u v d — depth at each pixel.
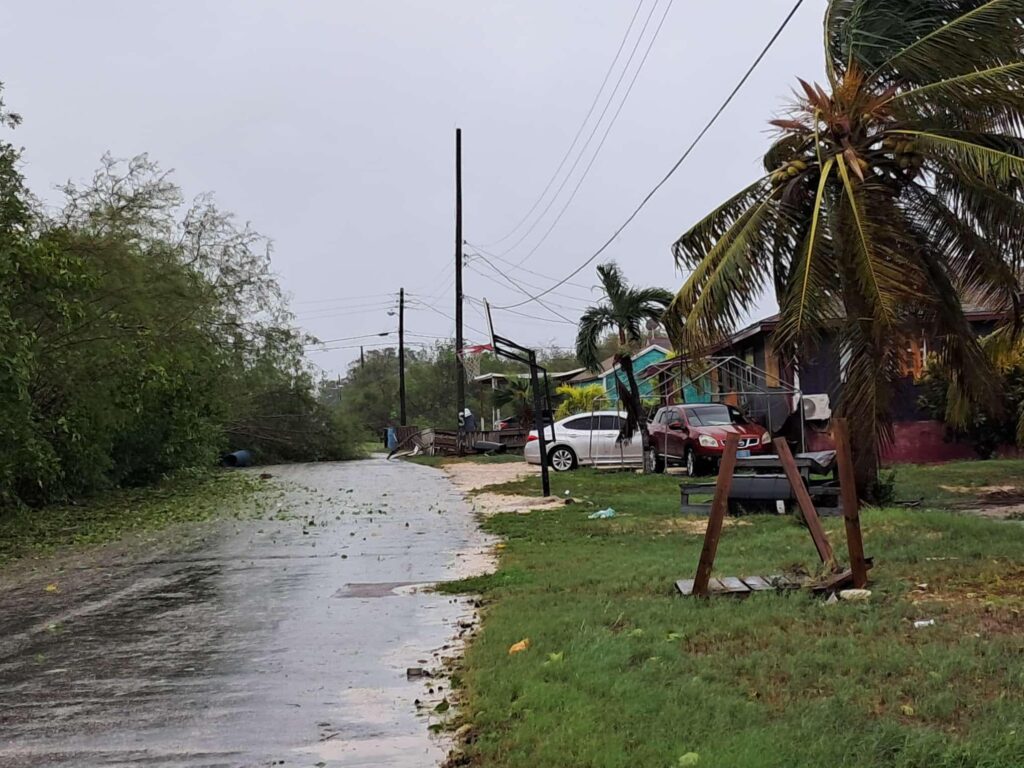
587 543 12.17
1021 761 4.14
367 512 17.70
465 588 9.62
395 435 54.47
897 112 12.85
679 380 28.17
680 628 6.92
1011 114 11.91
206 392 27.81
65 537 15.70
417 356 81.31
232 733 5.58
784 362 12.92
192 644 7.91
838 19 13.36
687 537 12.12
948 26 12.07
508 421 45.94
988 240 12.52
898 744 4.41
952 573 8.47
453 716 5.67
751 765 4.27
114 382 19.12
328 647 7.59
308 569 11.48
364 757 5.11
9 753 5.31
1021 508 13.73
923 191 13.18
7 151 15.36
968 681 5.27
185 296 23.38
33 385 17.41
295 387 41.41
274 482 26.88
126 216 22.22
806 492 8.44
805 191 13.54
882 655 5.82
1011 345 14.52
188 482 27.00
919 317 13.08
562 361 69.06
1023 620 6.60
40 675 7.07
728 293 12.87
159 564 12.54
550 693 5.61
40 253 15.45
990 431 21.97
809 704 5.05
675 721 4.97
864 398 12.64
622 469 25.00
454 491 21.73
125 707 6.16
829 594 7.79
